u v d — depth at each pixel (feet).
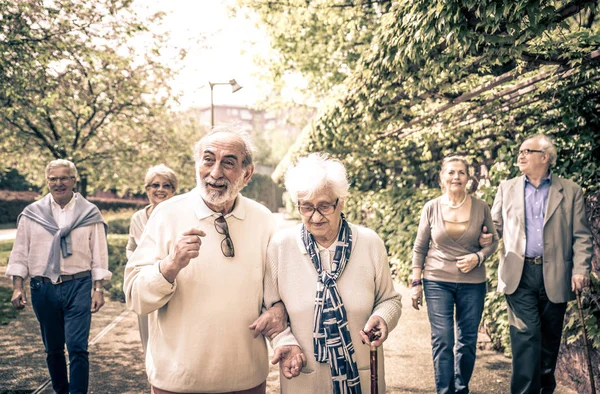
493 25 9.61
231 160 7.08
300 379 6.86
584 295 13.03
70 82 34.24
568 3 9.28
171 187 12.69
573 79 13.98
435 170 27.14
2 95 25.75
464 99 16.58
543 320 11.22
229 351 6.97
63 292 11.76
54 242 11.73
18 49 22.86
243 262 7.20
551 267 10.80
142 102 39.68
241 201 7.57
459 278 11.90
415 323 20.45
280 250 7.21
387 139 28.35
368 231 7.37
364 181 39.14
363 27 40.22
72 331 11.59
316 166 6.79
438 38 11.05
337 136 23.67
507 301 11.54
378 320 6.78
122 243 53.57
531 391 10.99
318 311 6.76
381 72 14.61
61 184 12.09
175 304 6.98
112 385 13.93
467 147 22.81
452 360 11.58
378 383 7.11
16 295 11.75
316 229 6.86
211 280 6.97
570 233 10.89
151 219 7.45
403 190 30.25
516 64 13.48
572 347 13.23
